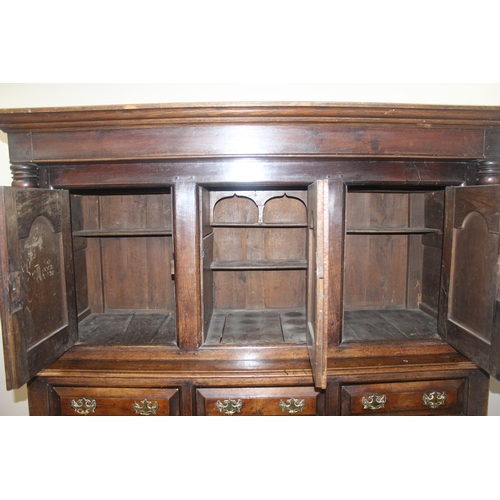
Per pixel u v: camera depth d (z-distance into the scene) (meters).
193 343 1.50
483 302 1.28
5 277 1.15
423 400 1.48
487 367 1.26
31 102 1.87
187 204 1.43
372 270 2.07
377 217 2.03
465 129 1.39
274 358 1.50
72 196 1.83
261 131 1.36
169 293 2.05
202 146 1.36
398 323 1.81
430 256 1.96
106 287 2.06
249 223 1.85
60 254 1.45
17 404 2.08
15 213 1.18
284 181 1.42
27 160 1.38
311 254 1.33
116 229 1.97
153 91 1.90
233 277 2.04
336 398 1.45
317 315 1.16
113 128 1.36
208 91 1.91
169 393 1.44
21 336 1.21
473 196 1.32
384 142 1.38
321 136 1.36
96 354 1.51
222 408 1.44
